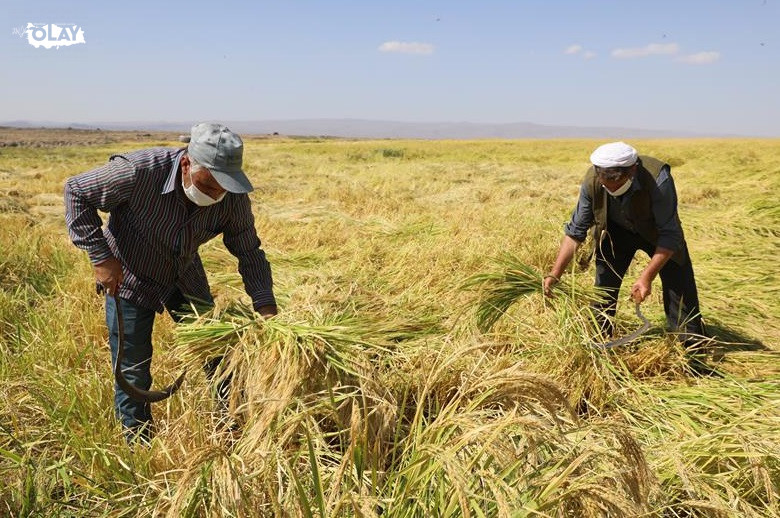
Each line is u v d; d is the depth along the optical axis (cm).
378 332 296
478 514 165
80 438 249
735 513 201
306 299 312
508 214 866
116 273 243
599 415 292
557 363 326
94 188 235
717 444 241
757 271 605
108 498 220
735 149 3091
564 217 871
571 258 379
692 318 371
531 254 597
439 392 265
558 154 3531
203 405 256
